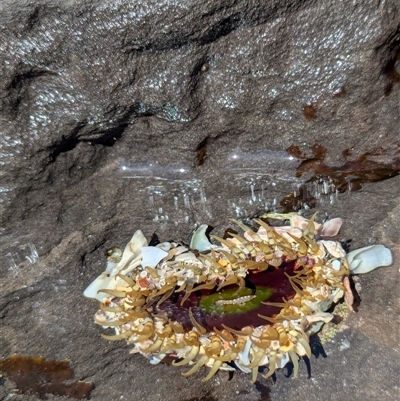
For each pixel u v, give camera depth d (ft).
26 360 0.52
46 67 0.41
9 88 0.41
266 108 0.45
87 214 0.48
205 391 0.55
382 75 0.43
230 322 0.49
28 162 0.44
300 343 0.47
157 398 0.54
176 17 0.39
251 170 0.48
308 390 0.53
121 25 0.39
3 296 0.48
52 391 0.54
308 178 0.48
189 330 0.48
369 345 0.51
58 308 0.50
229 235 0.51
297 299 0.47
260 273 0.48
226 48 0.42
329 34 0.41
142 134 0.46
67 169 0.46
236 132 0.46
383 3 0.40
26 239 0.47
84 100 0.42
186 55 0.42
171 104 0.43
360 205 0.50
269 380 0.54
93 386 0.54
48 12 0.39
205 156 0.48
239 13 0.40
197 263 0.47
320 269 0.47
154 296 0.47
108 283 0.48
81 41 0.40
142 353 0.49
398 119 0.45
